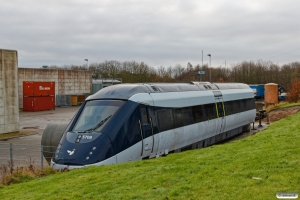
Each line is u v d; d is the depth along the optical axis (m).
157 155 13.80
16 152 18.08
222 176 7.79
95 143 11.34
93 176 9.02
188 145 16.41
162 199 6.68
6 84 24.64
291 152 9.55
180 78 84.38
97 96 13.45
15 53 25.23
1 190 9.15
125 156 11.77
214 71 88.56
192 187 7.20
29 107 44.47
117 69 85.62
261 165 8.41
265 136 13.77
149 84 15.00
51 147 13.75
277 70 86.94
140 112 12.89
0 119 24.27
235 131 23.14
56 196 7.54
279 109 37.25
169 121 14.62
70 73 56.34
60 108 49.84
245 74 85.25
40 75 50.56
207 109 18.55
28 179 10.67
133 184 7.90
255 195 6.34
